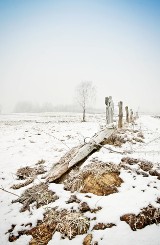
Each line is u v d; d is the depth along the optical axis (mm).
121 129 12438
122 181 4918
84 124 24375
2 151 10555
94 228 3670
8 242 3666
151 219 3729
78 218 3789
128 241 3352
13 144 12250
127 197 4301
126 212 3867
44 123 28188
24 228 3920
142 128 16719
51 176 5422
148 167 5441
